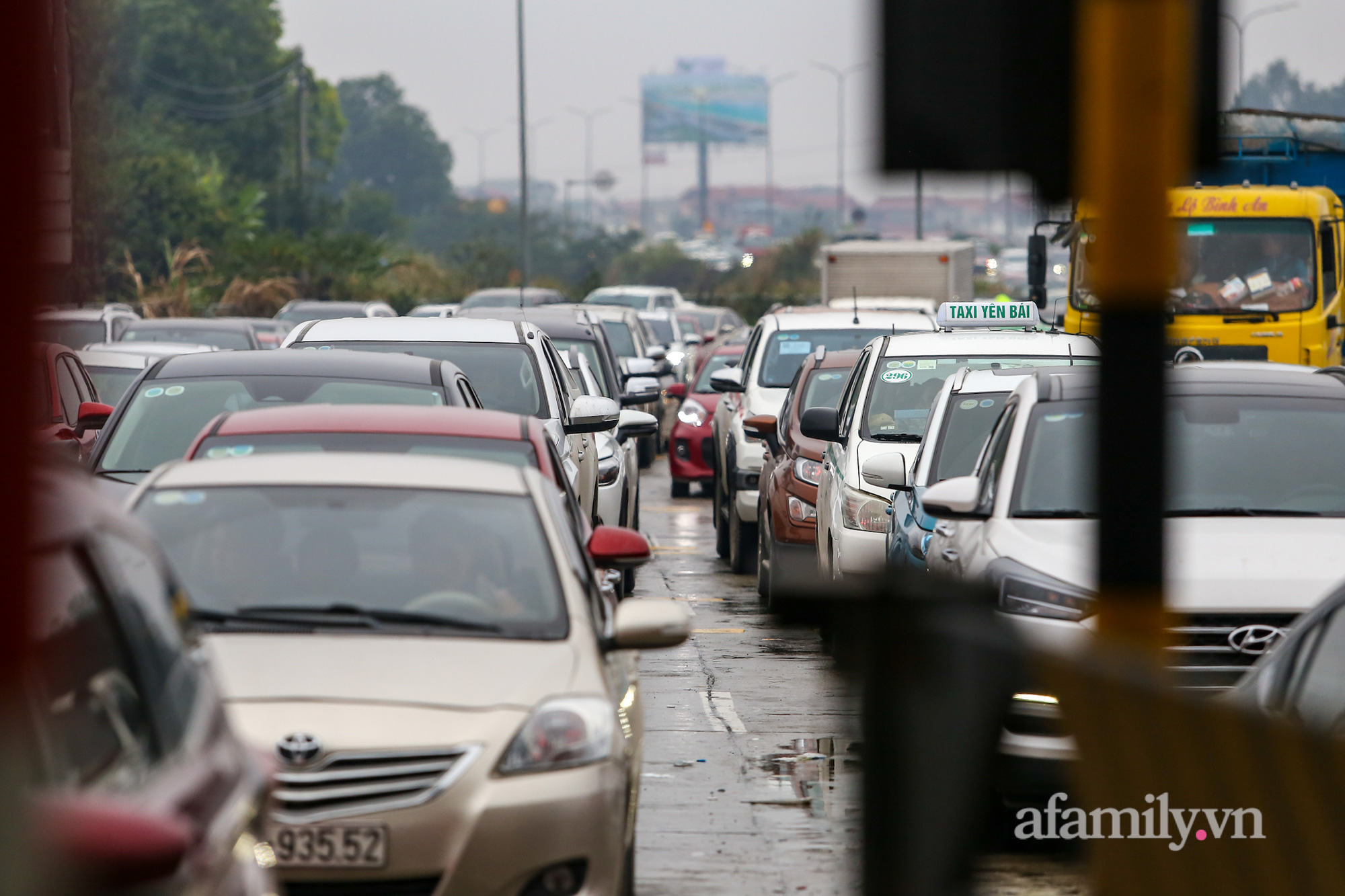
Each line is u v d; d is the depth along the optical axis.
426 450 26.75
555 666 19.66
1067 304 73.69
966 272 122.19
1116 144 10.33
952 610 12.34
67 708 11.16
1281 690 18.08
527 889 18.22
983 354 44.81
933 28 9.69
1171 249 10.59
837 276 118.75
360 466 23.05
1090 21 10.09
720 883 22.66
